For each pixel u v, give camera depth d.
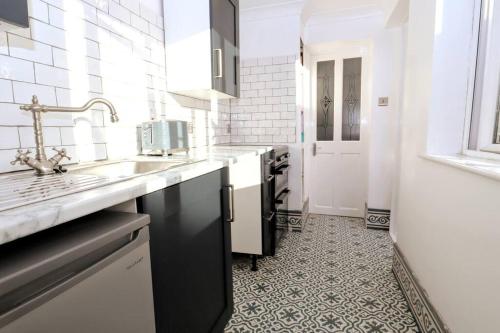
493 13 1.23
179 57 1.75
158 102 1.72
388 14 2.48
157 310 0.84
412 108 1.72
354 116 3.32
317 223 3.17
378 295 1.74
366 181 3.33
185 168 1.07
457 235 1.09
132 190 0.72
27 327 0.44
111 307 0.61
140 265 0.70
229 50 2.00
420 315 1.43
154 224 0.82
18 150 0.94
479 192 0.94
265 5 2.58
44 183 0.77
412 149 1.69
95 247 0.56
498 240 0.83
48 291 0.47
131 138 1.51
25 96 1.00
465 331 1.01
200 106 2.25
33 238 0.56
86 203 0.59
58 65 1.11
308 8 2.71
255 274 2.03
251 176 2.03
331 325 1.48
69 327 0.51
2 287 0.40
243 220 2.07
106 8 1.33
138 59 1.55
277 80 2.75
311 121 3.46
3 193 0.64
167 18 1.75
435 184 1.32
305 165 3.25
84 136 1.24
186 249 1.01
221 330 1.33
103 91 1.33
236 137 2.92
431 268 1.34
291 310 1.61
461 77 1.39
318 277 1.97
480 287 0.92
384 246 2.50
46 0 1.06
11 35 0.95
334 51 3.29
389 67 2.76
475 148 1.34
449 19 1.38
